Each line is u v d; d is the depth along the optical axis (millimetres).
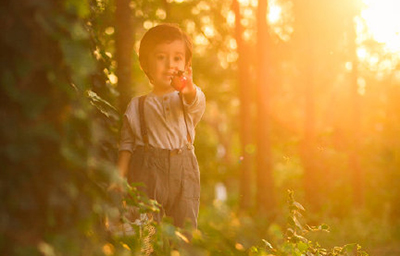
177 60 4094
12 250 2152
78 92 2613
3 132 2154
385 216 19688
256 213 14383
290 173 20125
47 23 2236
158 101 3955
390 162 21672
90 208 2582
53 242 2254
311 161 15406
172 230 3324
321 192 15359
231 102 24547
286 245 4207
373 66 17359
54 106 2275
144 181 3875
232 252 3793
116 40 5934
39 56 2225
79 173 2506
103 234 3014
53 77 2268
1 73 2164
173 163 3924
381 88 22547
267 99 15891
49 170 2256
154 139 3922
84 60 2365
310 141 15352
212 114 32938
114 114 3961
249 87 18766
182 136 3975
